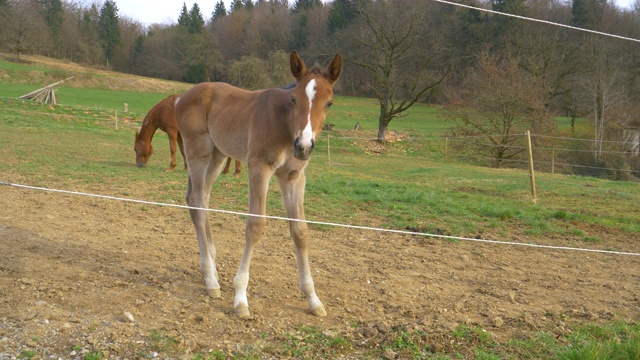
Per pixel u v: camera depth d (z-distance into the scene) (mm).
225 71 63594
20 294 4988
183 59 68250
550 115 29469
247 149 5152
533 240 8875
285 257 6895
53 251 6305
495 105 28938
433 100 57125
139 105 43500
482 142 29062
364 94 61812
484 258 7484
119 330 4430
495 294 5938
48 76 57719
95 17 89188
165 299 5184
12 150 15805
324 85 4488
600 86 32719
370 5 34875
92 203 9180
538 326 5047
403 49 34250
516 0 42625
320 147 31312
